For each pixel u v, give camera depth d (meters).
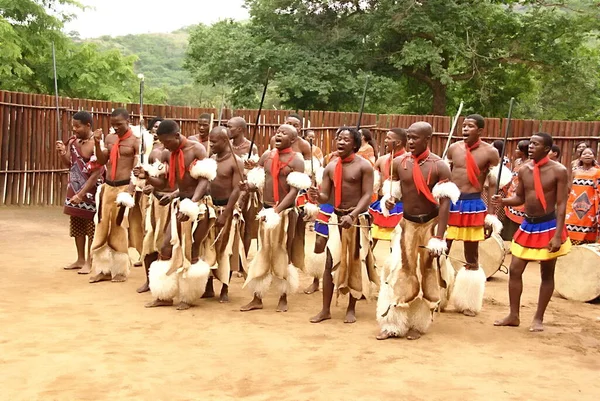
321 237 6.89
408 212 5.90
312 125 15.30
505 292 8.23
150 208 7.30
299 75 24.08
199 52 28.27
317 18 26.16
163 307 6.69
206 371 4.77
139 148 7.76
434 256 5.68
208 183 6.74
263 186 7.01
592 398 4.46
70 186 8.24
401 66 24.03
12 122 14.75
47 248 10.02
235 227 7.08
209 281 7.23
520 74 27.19
